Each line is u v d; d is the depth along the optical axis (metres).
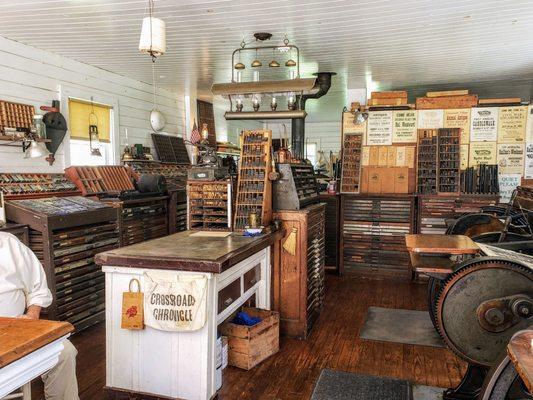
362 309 4.37
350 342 3.52
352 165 5.79
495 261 2.35
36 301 2.22
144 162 5.93
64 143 4.85
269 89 4.36
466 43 4.46
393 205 5.52
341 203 5.72
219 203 3.47
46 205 3.71
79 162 5.15
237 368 3.04
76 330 3.72
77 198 4.12
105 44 4.40
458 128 5.51
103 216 4.03
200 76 5.95
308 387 2.79
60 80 4.79
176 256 2.46
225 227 3.52
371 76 6.11
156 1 3.30
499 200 5.28
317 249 3.98
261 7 3.46
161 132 6.76
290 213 3.54
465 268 2.38
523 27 3.95
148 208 5.03
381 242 5.58
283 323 3.62
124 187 5.09
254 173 3.48
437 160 5.49
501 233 3.81
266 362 3.14
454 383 2.84
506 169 5.43
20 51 4.29
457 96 5.52
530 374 1.15
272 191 3.61
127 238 4.68
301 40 4.39
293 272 3.57
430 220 5.39
